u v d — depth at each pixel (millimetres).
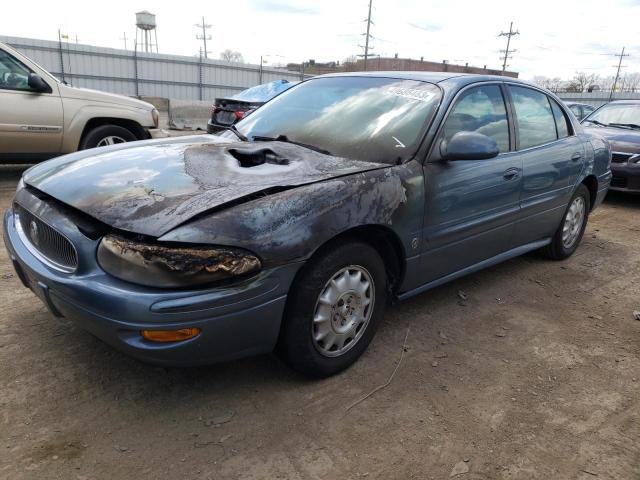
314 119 3336
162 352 2086
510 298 3938
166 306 2018
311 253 2338
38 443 2143
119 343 2104
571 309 3824
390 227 2711
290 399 2529
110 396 2465
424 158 2930
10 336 2902
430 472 2141
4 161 6395
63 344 2855
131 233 2096
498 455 2262
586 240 5695
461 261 3424
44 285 2340
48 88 6395
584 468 2221
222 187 2334
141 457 2111
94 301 2088
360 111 3260
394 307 3625
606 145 5113
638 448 2365
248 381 2650
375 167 2744
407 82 3420
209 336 2137
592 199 4996
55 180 2584
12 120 6148
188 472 2051
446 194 3049
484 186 3346
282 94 3924
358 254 2615
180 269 2016
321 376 2672
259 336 2309
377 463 2164
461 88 3320
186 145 3094
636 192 7316
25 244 2613
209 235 2072
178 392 2529
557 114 4402
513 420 2500
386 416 2457
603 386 2844
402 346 3104
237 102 10188
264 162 2766
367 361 2910
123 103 7121
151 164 2641
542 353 3152
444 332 3316
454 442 2320
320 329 2549
